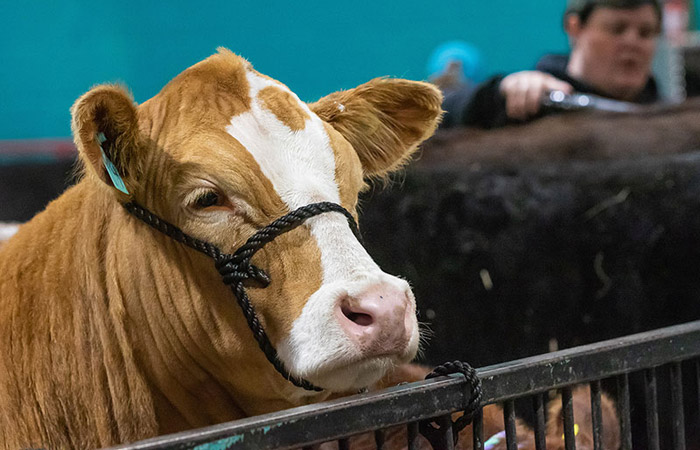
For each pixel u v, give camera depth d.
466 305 3.47
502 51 8.45
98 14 7.85
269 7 8.20
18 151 5.88
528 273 3.41
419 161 3.64
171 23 7.99
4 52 7.65
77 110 1.54
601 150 3.56
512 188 3.44
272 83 1.79
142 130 1.74
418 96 2.08
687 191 3.27
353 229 1.66
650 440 1.62
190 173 1.66
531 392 1.45
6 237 2.68
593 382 1.54
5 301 1.95
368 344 1.46
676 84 4.80
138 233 1.78
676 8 6.26
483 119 4.07
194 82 1.76
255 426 1.18
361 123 2.06
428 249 3.48
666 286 3.35
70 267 1.91
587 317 3.41
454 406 1.37
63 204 2.02
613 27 4.09
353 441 1.98
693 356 1.65
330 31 8.31
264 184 1.64
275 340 1.60
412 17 8.33
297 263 1.58
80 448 1.87
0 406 1.92
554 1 8.33
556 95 3.80
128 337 1.83
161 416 1.87
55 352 1.89
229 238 1.64
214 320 1.71
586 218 3.38
